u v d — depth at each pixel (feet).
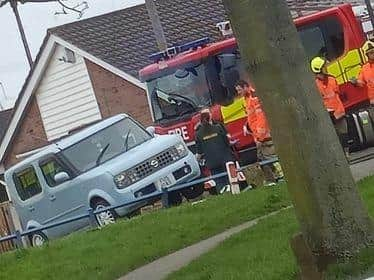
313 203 27.40
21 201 68.54
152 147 63.93
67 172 65.10
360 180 47.16
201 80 69.51
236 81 68.69
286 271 30.25
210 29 123.54
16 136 125.70
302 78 27.25
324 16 70.64
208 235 46.52
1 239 59.41
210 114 66.39
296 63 27.22
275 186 53.16
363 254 27.07
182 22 125.49
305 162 27.25
